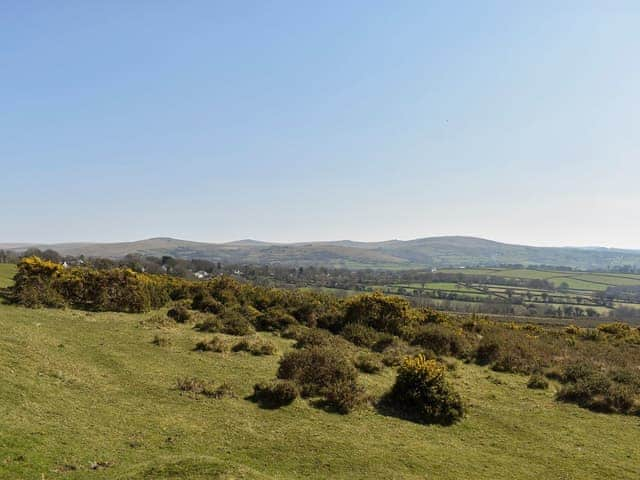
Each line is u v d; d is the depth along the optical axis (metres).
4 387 12.41
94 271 31.42
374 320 28.19
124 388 14.68
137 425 12.07
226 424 12.89
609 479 11.64
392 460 11.69
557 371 21.12
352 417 14.45
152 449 10.84
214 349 20.41
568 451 13.30
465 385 19.12
